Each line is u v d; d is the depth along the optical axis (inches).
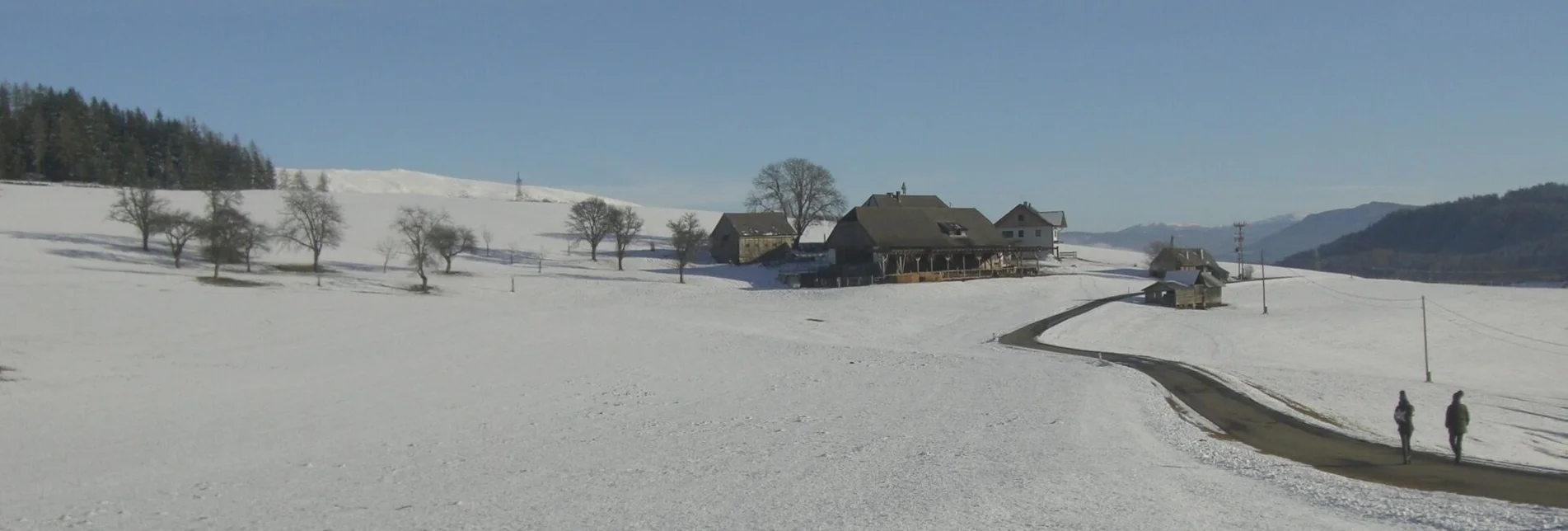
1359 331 2449.6
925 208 4087.1
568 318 2363.4
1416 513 665.0
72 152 6245.1
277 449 994.1
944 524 637.3
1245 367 1863.9
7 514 707.4
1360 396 1499.8
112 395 1331.2
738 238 4392.2
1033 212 4798.2
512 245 4670.3
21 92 7003.0
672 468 868.6
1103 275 3946.9
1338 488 762.2
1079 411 1213.1
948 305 2869.1
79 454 962.1
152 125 7377.0
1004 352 2007.9
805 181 4891.7
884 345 2119.8
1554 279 5930.1
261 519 684.7
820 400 1355.8
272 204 5260.8
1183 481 791.1
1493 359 2133.4
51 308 2066.9
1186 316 2657.5
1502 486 807.7
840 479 808.3
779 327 2399.1
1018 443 989.8
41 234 3531.0
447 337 2018.9
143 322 2018.9
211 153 7308.1
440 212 5551.2
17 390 1332.4
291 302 2477.9
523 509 707.4
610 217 4379.9
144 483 824.3
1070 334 2316.7
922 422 1146.7
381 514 698.2
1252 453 964.6
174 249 3253.0
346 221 4877.0
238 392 1397.6
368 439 1048.8
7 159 5974.4
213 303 2353.6
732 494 752.3
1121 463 874.8
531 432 1096.8
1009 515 661.3
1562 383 1868.8
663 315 2554.1
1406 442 922.1
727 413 1239.5
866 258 3764.8
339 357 1766.7
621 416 1221.1
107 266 2901.1
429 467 890.7
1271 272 4584.2
